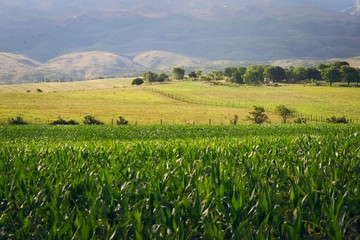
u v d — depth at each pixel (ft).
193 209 26.63
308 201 28.84
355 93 495.00
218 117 309.83
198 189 29.73
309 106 384.06
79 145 72.90
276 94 494.18
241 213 26.07
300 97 463.01
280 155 46.88
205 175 32.07
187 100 435.53
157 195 27.94
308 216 27.12
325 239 26.55
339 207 25.63
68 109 347.97
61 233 23.04
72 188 31.40
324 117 305.12
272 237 23.65
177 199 28.94
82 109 350.64
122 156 47.67
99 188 30.99
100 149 58.34
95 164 41.75
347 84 625.41
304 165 37.14
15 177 33.81
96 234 26.05
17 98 422.41
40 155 50.83
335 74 606.55
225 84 631.97
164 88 556.51
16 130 162.09
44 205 28.86
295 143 61.31
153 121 287.89
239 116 314.55
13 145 77.46
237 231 22.52
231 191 29.86
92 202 28.58
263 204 26.73
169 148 57.11
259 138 78.28
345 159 40.29
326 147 50.93
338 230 22.93
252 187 31.09
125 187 30.37
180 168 34.68
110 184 31.37
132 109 358.64
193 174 33.42
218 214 27.99
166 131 150.10
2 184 31.96
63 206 26.94
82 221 23.58
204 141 72.59
